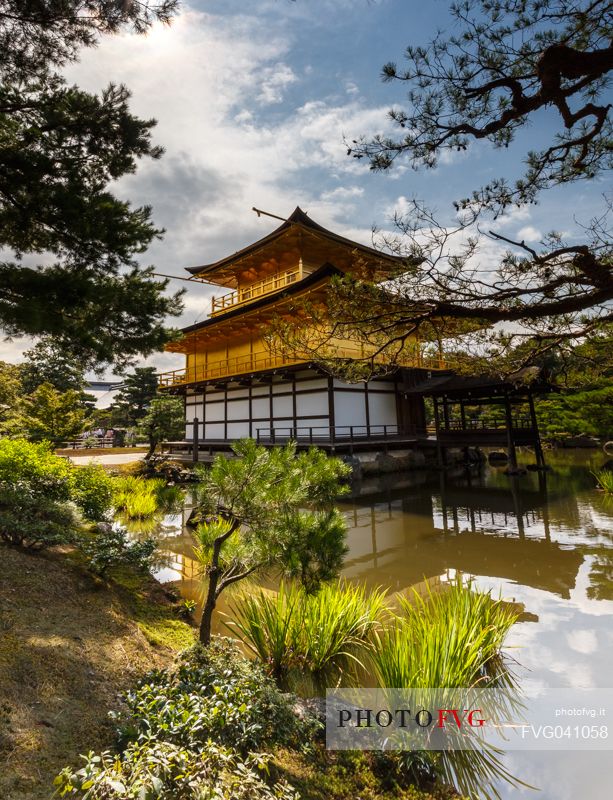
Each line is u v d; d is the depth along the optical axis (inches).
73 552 240.2
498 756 129.6
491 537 374.6
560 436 1021.2
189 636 187.9
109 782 68.1
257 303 767.7
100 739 103.5
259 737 111.4
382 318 138.8
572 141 131.4
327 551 162.2
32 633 142.6
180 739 93.1
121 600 202.1
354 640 184.2
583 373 194.9
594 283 117.2
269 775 103.4
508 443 725.3
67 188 236.5
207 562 272.7
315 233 796.6
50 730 102.3
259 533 162.1
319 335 155.6
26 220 237.8
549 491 574.9
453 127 124.6
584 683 162.1
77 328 240.8
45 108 239.3
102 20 195.5
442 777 123.5
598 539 354.6
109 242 247.9
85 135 249.6
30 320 211.5
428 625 170.4
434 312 130.9
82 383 1520.7
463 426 852.6
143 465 725.9
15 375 808.9
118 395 1619.1
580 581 266.5
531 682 163.0
